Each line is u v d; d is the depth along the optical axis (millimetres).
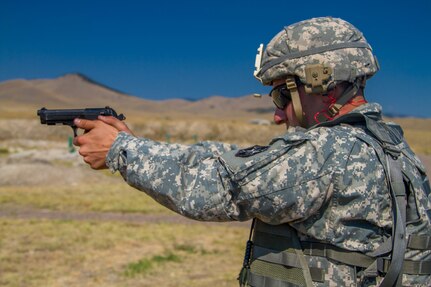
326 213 2086
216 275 9234
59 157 29703
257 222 2305
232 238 12328
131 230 13055
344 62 2182
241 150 2115
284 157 2047
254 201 2041
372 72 2256
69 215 15633
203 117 148000
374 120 2252
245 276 2334
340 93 2248
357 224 2098
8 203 17516
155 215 15812
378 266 2098
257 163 2029
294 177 2027
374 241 2117
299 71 2197
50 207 16969
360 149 2098
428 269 2166
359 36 2266
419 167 2268
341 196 2061
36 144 48531
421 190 2199
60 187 21641
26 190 20531
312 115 2275
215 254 10758
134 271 9352
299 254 2137
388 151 2158
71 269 9523
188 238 12234
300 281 2131
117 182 23516
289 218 2072
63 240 11789
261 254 2250
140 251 10922
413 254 2154
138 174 2115
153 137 69062
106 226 13555
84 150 2209
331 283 2092
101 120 2246
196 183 2080
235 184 2043
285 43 2240
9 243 11430
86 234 12500
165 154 2125
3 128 60688
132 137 2191
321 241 2105
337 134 2111
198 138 70188
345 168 2059
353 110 2254
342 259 2092
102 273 9305
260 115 191000
